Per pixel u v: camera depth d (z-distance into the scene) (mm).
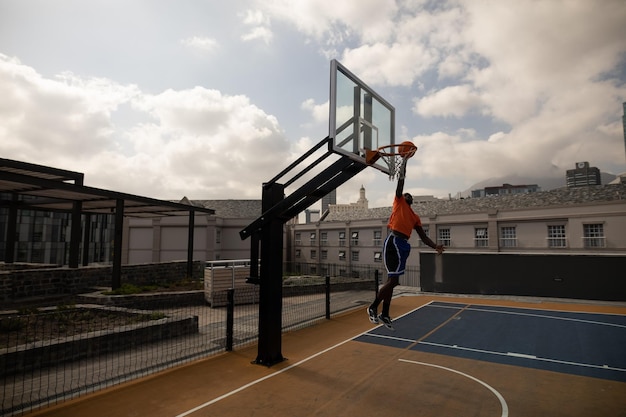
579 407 5801
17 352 7008
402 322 12734
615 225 26891
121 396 6133
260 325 8016
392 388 6562
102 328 9570
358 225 43062
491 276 20234
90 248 41000
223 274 16375
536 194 33938
